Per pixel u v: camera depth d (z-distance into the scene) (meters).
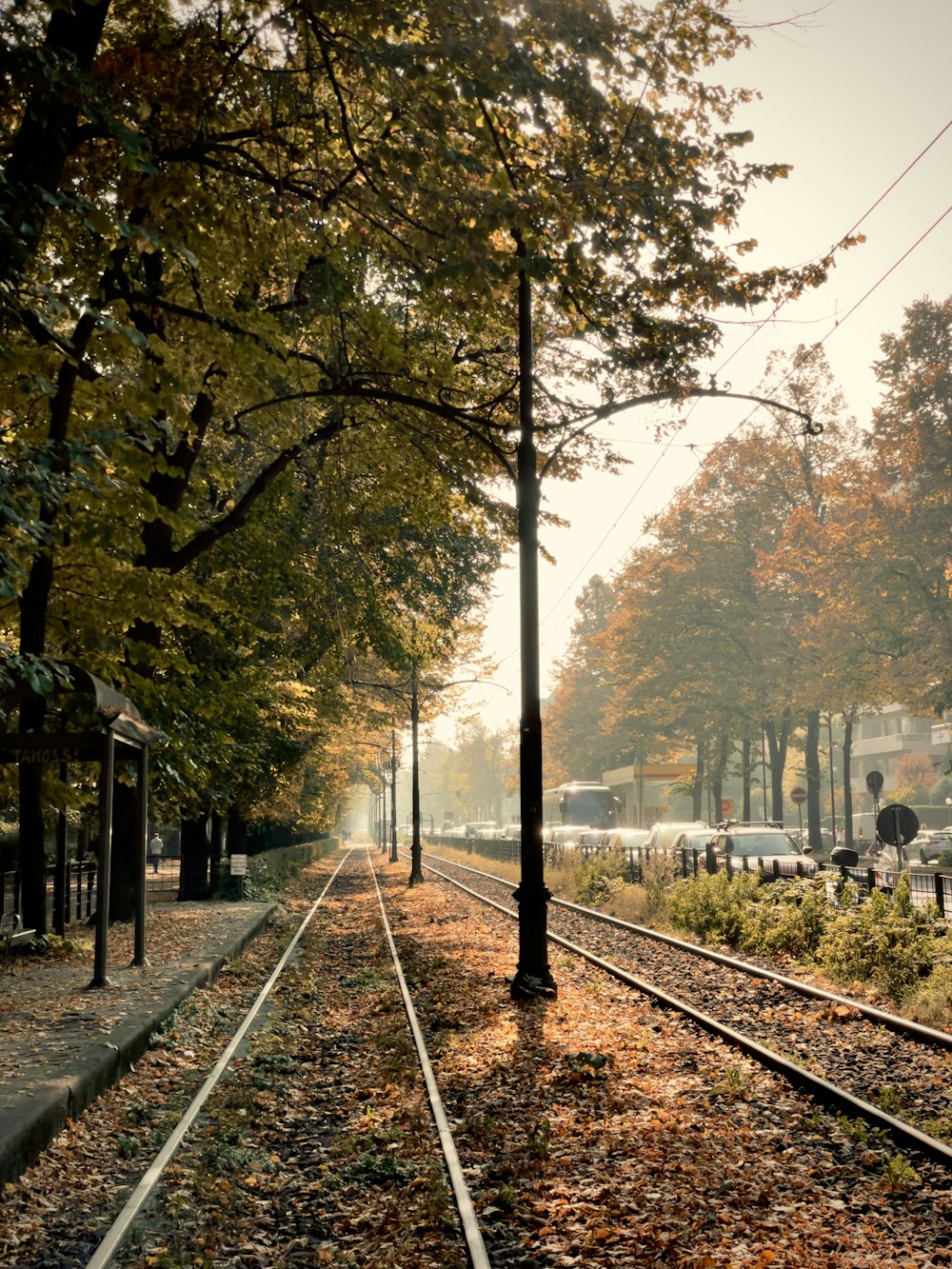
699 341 13.91
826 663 40.84
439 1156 7.12
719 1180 6.50
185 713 18.58
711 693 50.84
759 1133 7.52
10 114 10.91
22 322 10.36
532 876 13.90
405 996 13.59
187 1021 11.70
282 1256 5.66
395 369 15.58
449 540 26.08
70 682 12.27
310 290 14.46
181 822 26.91
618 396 15.70
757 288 13.36
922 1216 5.88
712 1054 10.02
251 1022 12.30
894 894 15.87
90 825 23.58
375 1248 5.70
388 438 17.86
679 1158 6.92
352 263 15.11
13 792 16.11
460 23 10.11
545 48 10.75
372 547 21.09
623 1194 6.33
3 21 8.48
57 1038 9.52
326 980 16.12
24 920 15.43
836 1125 7.57
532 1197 6.36
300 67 12.09
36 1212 6.12
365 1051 10.85
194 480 19.98
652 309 13.61
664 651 52.06
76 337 12.27
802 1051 10.07
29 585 13.38
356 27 10.46
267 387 13.82
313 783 40.53
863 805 93.81
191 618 14.54
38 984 12.82
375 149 10.99
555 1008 12.72
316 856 69.94
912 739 88.56
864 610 38.31
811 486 46.97
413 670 38.06
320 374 14.09
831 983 14.20
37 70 8.58
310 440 18.12
